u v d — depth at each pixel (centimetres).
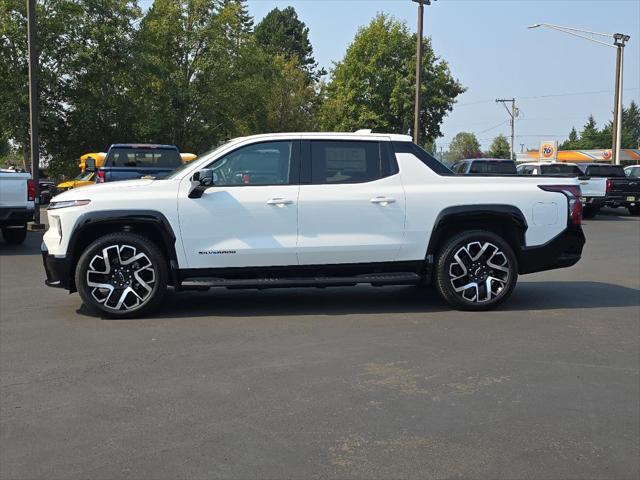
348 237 706
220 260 697
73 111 3622
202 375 511
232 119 4478
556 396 470
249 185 704
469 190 723
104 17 3625
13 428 412
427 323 680
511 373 520
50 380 500
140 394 470
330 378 505
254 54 4475
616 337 630
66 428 412
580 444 392
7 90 3306
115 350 579
